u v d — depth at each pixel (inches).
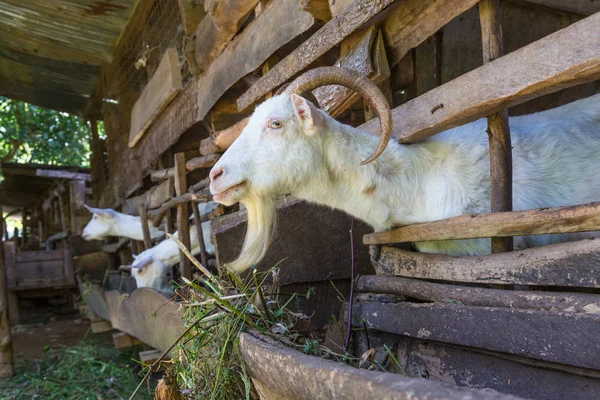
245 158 111.4
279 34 141.8
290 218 136.6
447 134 112.8
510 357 83.7
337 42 113.7
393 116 113.3
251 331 87.4
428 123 101.2
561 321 71.2
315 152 109.9
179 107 241.9
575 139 105.0
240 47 169.5
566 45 71.2
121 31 360.5
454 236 94.9
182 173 218.2
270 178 111.1
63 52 406.9
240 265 123.0
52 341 340.2
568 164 102.8
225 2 166.6
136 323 201.2
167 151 303.3
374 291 117.8
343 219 141.9
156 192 282.8
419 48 135.0
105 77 419.5
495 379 87.2
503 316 79.7
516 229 83.4
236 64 171.5
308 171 110.3
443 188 105.7
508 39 140.4
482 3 89.5
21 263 457.1
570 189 102.1
